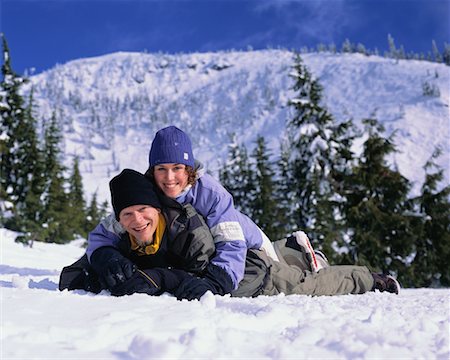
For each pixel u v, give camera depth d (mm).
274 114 197250
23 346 1328
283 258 3930
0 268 5527
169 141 3068
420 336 1585
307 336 1539
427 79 175250
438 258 15586
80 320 1686
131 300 2219
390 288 4043
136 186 2914
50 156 25812
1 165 20203
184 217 3068
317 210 16969
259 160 25625
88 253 3168
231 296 3201
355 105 173375
